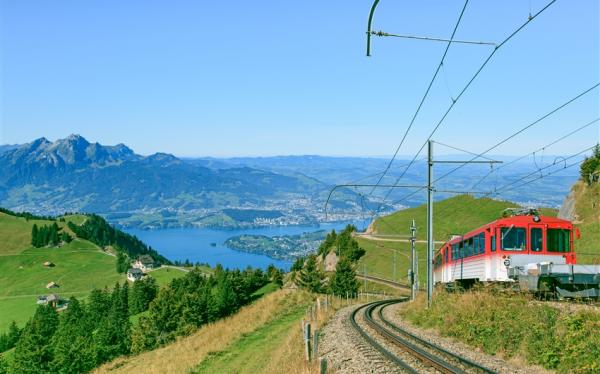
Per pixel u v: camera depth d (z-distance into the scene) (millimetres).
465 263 39875
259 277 167750
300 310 64438
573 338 17922
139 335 99375
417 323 34219
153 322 100562
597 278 27656
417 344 25109
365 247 160750
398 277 127625
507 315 23078
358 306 54906
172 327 100625
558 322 19688
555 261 32906
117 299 172875
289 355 28547
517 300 24312
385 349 23422
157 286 199250
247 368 35719
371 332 30703
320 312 45156
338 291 100375
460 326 26547
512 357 20297
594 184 84938
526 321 21328
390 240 158250
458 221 153375
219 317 117500
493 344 22000
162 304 101875
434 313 32719
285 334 44094
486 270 34219
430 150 37031
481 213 152750
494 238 33562
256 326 56875
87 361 89125
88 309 176125
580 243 69125
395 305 55344
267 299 81875
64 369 87688
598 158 86938
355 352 24109
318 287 113875
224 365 40281
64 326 133500
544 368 18109
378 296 94000
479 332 24078
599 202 80812
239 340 50344
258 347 43000
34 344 93312
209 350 48312
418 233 155875
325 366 19375
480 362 19953
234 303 123625
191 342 61562
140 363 61281
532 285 29141
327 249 176500
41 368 91938
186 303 105125
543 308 21609
